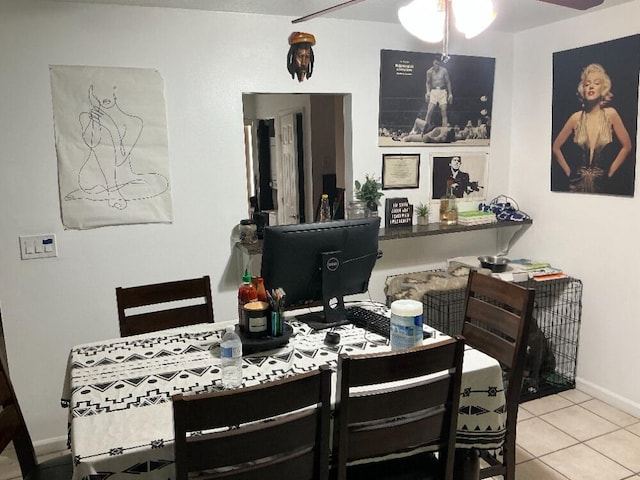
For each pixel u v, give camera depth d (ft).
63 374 8.86
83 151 8.43
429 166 10.97
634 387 9.54
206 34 8.89
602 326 10.00
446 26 5.53
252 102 18.95
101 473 4.20
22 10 7.82
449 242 11.53
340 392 4.50
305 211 15.52
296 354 6.22
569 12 9.49
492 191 11.71
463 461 5.79
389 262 10.91
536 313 11.37
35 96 8.07
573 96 10.01
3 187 8.09
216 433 4.00
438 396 4.92
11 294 8.38
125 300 7.27
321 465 4.47
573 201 10.31
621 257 9.48
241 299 6.51
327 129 14.03
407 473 5.42
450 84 10.82
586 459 8.26
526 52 11.02
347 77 9.93
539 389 10.53
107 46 8.34
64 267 8.61
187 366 5.93
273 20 9.27
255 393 3.98
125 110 8.57
